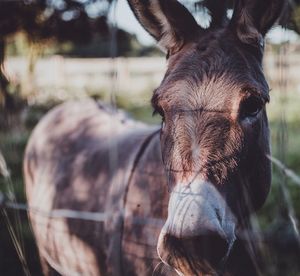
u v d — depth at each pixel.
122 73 12.21
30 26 3.16
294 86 8.16
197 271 1.45
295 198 3.55
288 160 4.46
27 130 6.18
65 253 2.75
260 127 1.68
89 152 2.85
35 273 3.38
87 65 11.52
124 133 2.77
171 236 1.42
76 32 3.44
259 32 1.80
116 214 2.21
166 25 1.83
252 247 1.97
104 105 3.64
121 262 2.13
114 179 2.39
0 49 3.08
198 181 1.49
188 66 1.64
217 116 1.54
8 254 3.47
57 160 3.09
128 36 4.39
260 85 1.63
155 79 12.07
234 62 1.63
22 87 6.05
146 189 2.07
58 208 2.80
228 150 1.53
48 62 11.04
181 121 1.55
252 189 1.76
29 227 3.78
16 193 4.20
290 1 1.90
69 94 8.88
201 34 1.81
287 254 2.57
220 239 1.43
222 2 1.92
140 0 1.84
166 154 1.62
